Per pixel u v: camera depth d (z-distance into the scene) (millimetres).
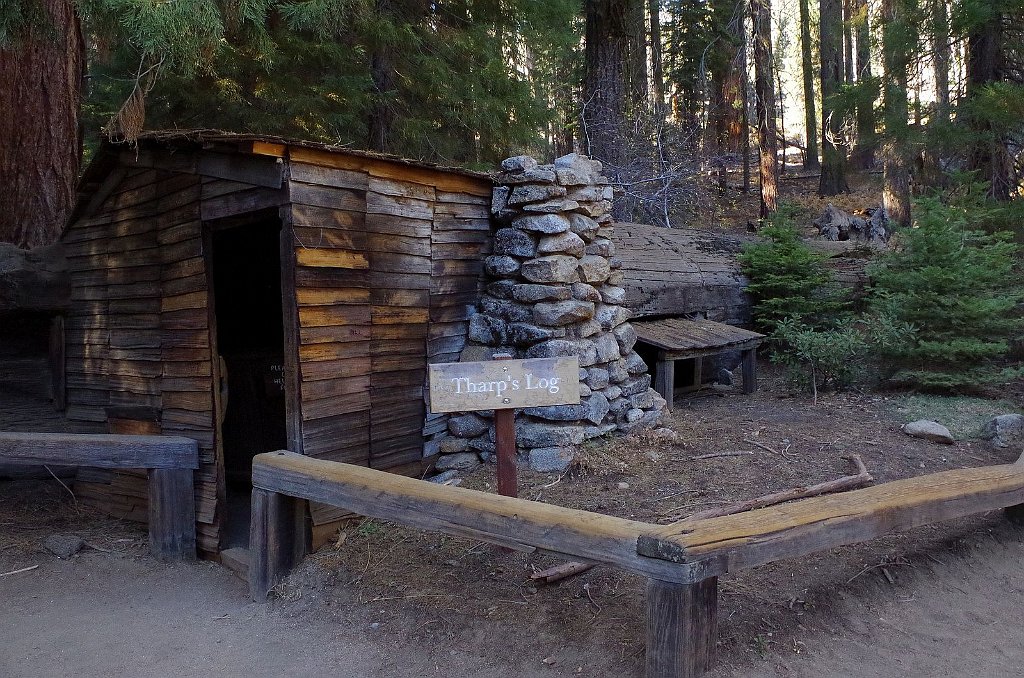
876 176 15422
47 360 6852
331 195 4891
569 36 12227
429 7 10688
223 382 6211
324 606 4188
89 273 6375
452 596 3955
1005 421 6227
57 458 5098
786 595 3676
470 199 5969
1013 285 8469
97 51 9703
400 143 10594
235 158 4922
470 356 5891
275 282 7984
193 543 5301
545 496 5059
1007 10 9133
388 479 3885
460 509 3479
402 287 5418
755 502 4633
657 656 2828
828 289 9656
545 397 4301
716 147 18672
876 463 5582
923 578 4074
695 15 17469
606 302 6301
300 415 4715
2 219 7543
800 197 20062
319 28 7656
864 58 18312
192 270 5371
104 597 4715
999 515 4930
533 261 5754
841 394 7879
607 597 3686
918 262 7809
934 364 7660
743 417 6980
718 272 9633
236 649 3893
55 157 7727
